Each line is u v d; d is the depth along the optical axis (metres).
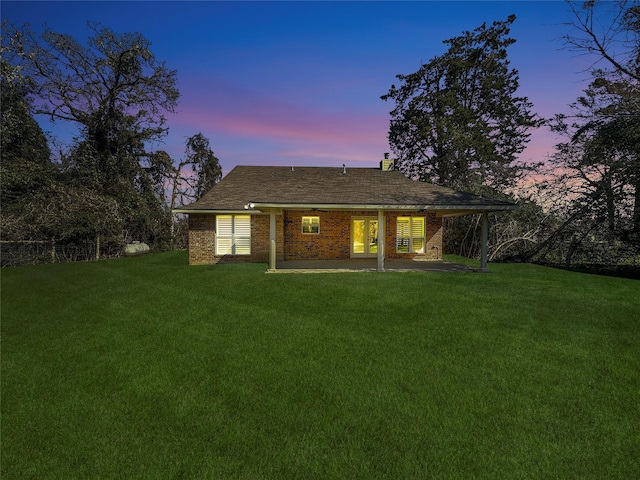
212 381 4.61
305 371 4.85
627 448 3.26
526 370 4.83
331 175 19.53
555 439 3.39
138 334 6.38
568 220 15.91
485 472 2.97
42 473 3.03
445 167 28.17
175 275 12.60
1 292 10.02
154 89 26.48
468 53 28.23
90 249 19.73
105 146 25.09
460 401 4.06
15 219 17.33
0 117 20.16
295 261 17.14
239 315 7.47
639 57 13.63
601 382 4.50
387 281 11.16
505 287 10.20
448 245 22.83
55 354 5.51
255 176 19.31
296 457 3.17
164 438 3.47
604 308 7.82
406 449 3.26
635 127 12.79
